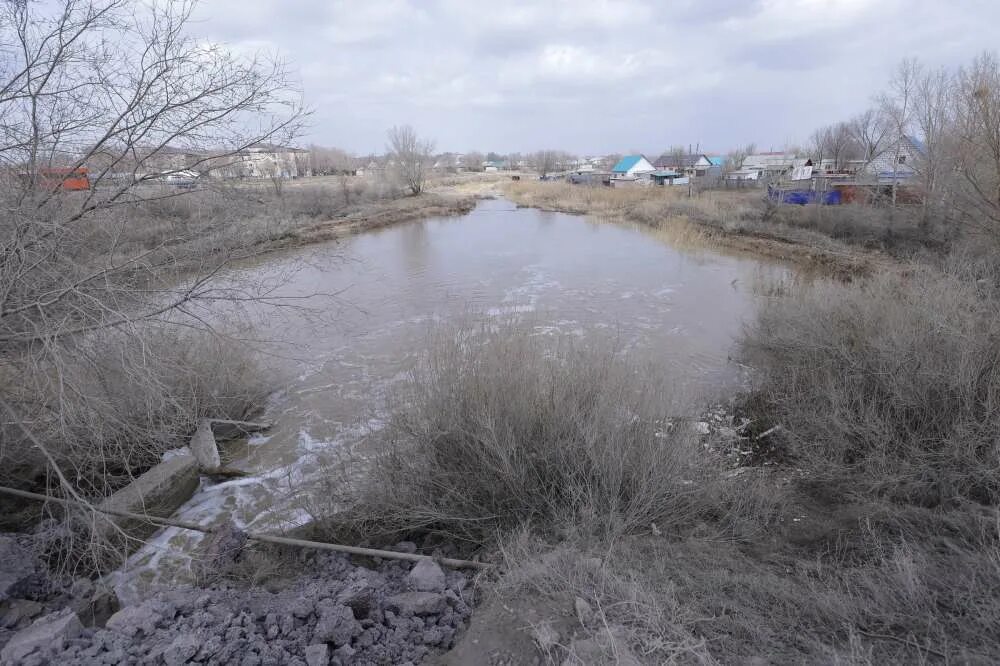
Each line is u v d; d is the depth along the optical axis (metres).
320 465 6.97
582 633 3.24
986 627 3.13
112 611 4.49
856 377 7.00
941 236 19.44
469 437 5.36
